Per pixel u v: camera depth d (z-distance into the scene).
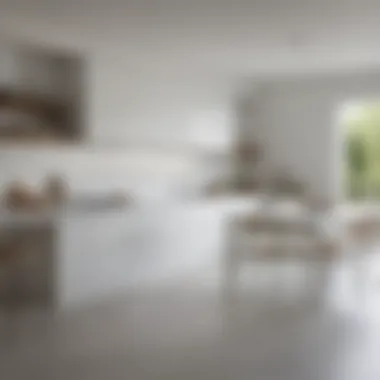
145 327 4.97
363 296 6.13
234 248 6.64
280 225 6.12
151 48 6.91
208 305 5.75
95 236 5.91
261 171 9.66
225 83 9.10
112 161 7.71
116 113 7.27
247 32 6.21
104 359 4.16
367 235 6.24
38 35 6.17
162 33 6.22
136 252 6.41
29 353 4.29
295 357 4.21
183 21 5.75
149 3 5.12
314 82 9.25
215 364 4.05
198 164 9.09
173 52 7.15
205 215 7.50
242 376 3.82
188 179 8.93
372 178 9.78
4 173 6.47
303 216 6.27
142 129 7.65
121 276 6.22
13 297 5.80
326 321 5.18
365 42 6.77
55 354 4.27
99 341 4.58
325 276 7.12
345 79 9.03
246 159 9.59
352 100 9.02
